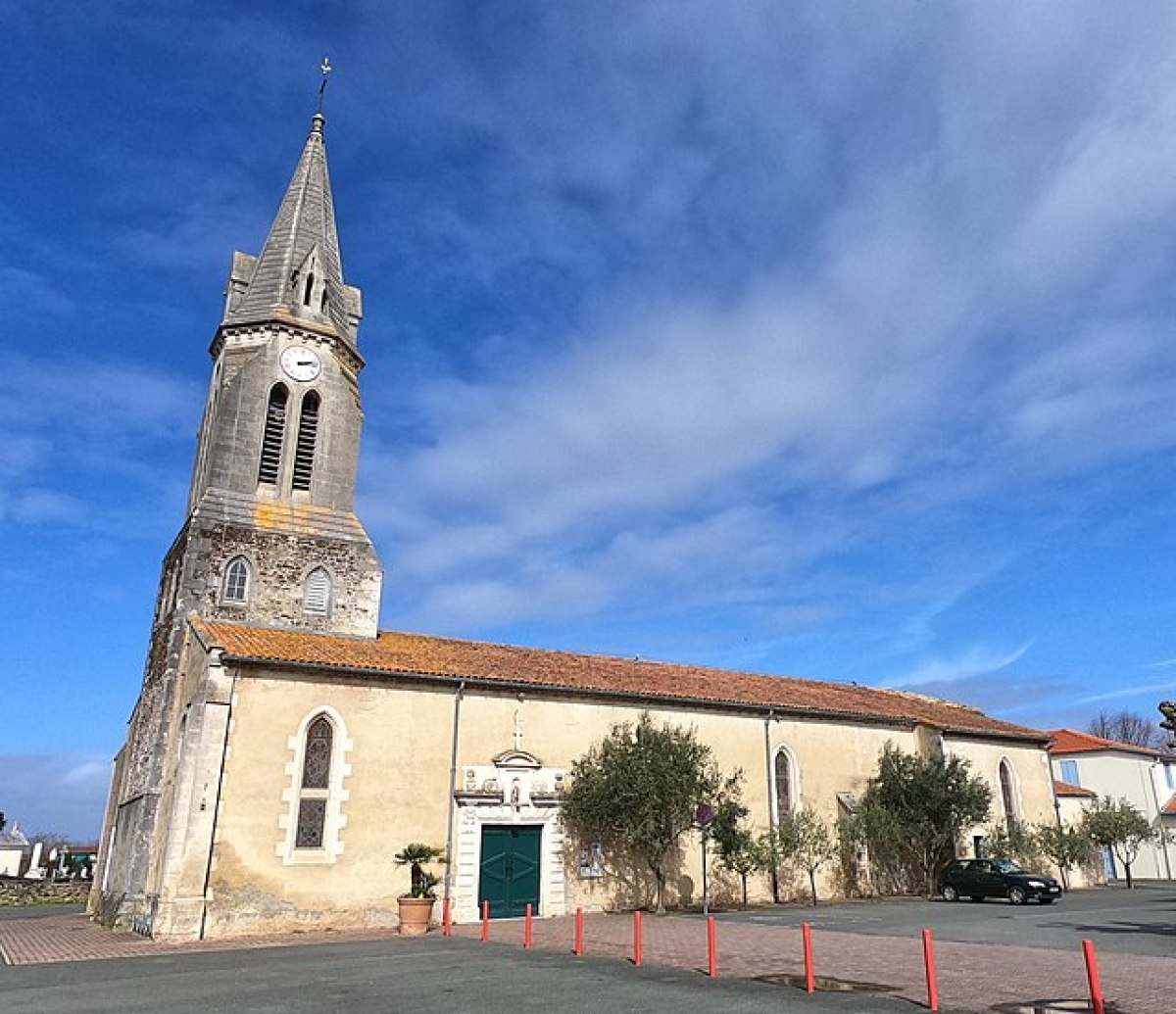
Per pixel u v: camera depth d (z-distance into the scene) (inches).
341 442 1117.7
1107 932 739.4
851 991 466.0
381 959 617.6
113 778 1176.8
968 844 1289.4
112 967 606.5
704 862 983.6
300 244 1195.9
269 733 858.8
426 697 954.7
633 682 1128.8
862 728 1285.7
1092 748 1852.9
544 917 942.4
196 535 991.6
